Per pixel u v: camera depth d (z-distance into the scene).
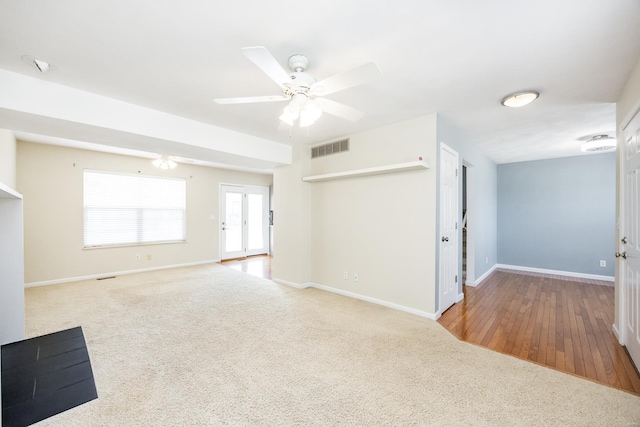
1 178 3.45
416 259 3.36
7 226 2.61
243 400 1.85
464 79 2.36
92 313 3.40
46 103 2.41
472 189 4.69
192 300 3.90
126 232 5.56
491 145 4.56
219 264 6.61
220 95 2.69
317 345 2.60
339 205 4.20
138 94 2.67
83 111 2.60
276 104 2.89
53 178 4.74
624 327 2.54
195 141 3.41
